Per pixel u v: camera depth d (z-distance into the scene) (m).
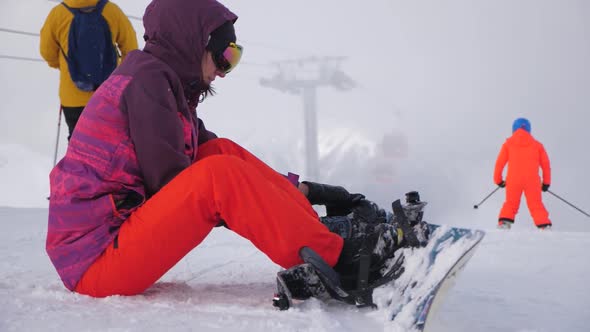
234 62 1.98
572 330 1.55
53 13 4.57
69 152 1.84
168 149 1.78
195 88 1.97
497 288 2.09
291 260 1.70
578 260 2.77
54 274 2.31
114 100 1.79
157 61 1.83
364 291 1.64
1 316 1.52
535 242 3.60
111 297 1.80
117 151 1.79
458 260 1.47
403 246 1.65
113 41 4.66
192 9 1.88
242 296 1.93
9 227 3.97
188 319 1.55
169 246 1.74
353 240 1.74
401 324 1.46
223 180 1.68
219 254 3.05
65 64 4.63
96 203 1.78
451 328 1.56
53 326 1.45
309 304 1.68
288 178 2.06
